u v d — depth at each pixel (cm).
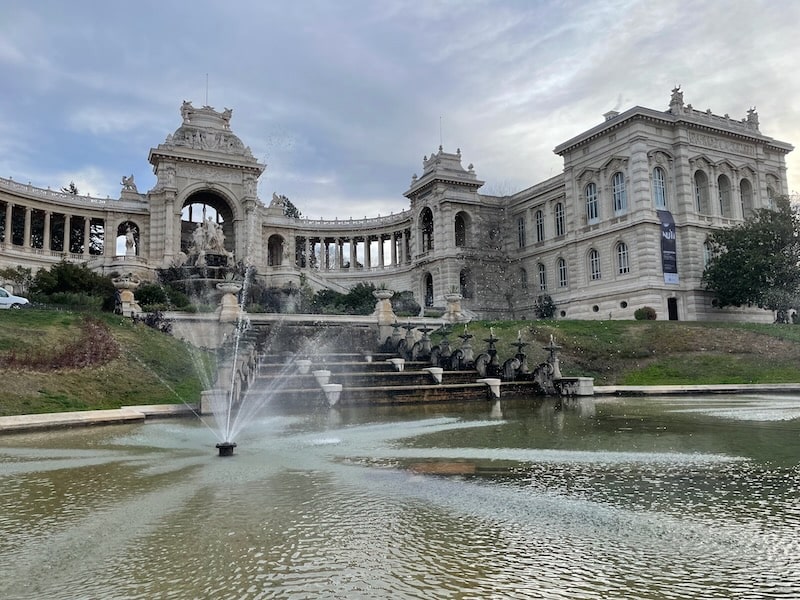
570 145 6944
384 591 578
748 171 6838
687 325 4791
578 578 605
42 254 7756
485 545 708
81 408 2270
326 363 3022
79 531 787
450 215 7994
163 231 8162
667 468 1113
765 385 3156
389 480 1055
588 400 2656
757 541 707
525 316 7956
